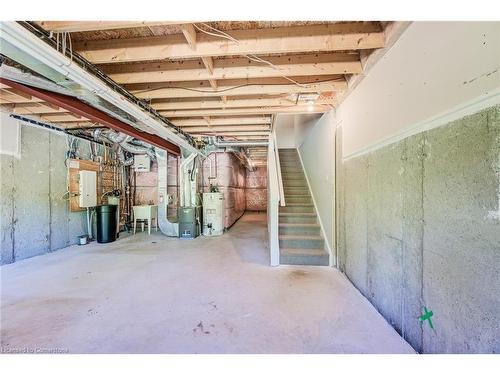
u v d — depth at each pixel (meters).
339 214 3.42
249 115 4.29
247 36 2.08
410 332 1.74
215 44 2.09
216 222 6.09
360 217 2.64
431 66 1.49
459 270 1.29
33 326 2.03
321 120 4.30
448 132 1.36
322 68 2.45
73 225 5.11
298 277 3.14
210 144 5.94
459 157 1.29
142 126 3.67
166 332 1.95
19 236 3.98
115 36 2.14
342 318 2.13
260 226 7.59
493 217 1.10
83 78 2.07
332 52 2.43
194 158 6.15
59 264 3.73
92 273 3.31
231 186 7.75
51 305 2.40
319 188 4.45
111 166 6.23
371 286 2.38
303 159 6.06
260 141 5.86
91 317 2.17
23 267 3.59
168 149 5.64
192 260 3.91
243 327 2.01
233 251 4.49
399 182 1.86
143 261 3.87
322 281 2.99
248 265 3.64
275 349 1.74
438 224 1.44
